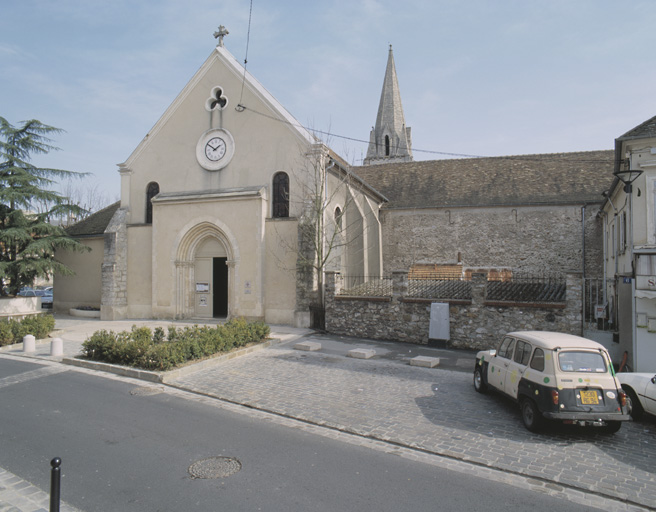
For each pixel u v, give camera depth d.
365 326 16.33
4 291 21.62
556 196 22.83
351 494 5.18
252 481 5.45
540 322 13.50
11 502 4.92
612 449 6.73
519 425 7.64
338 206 20.66
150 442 6.65
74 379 10.43
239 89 19.92
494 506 5.00
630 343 11.39
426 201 25.00
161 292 20.44
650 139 11.31
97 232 24.22
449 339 14.68
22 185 21.09
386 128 50.78
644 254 10.87
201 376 10.59
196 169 20.56
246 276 18.88
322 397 9.07
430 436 7.09
